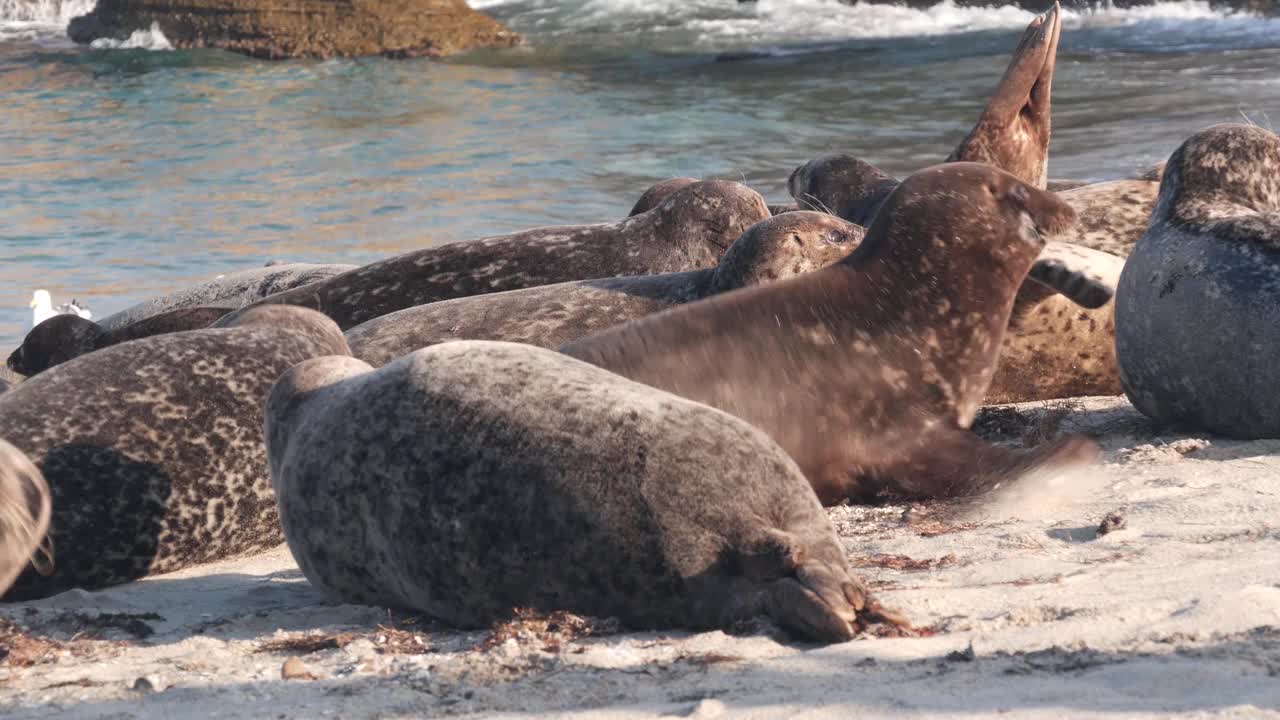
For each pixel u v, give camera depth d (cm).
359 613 1742
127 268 5828
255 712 1319
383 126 9544
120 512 2169
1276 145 2630
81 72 12056
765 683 1293
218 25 12888
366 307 3438
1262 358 2362
